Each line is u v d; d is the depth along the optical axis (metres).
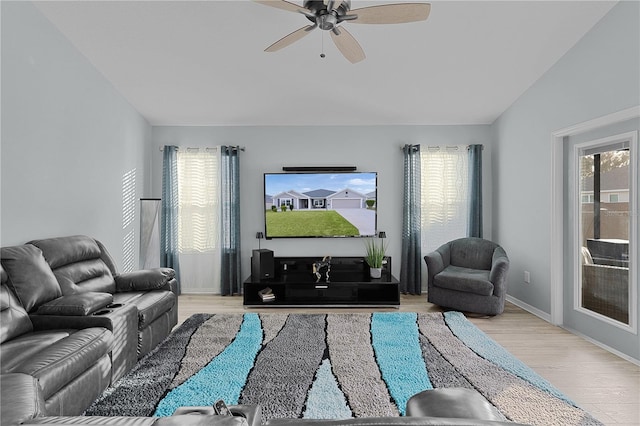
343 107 5.05
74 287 3.08
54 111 3.39
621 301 3.31
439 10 3.25
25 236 3.06
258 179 5.57
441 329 3.84
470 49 3.80
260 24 3.42
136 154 5.06
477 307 4.32
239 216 5.47
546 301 4.25
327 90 4.62
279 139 5.57
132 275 3.75
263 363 2.99
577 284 3.87
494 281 4.26
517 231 4.86
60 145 3.48
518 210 4.83
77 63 3.73
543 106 4.27
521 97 4.73
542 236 4.32
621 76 3.15
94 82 4.04
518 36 3.60
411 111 5.17
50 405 1.95
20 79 2.98
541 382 2.68
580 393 2.56
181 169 5.52
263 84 4.46
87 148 3.91
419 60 3.99
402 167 5.56
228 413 1.04
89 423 0.80
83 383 2.26
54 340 2.39
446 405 1.25
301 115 5.27
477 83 4.45
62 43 3.49
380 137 5.57
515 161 4.89
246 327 3.89
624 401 2.46
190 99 4.79
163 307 3.48
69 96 3.60
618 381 2.74
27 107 3.06
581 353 3.28
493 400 2.43
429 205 5.54
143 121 5.28
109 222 4.36
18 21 2.96
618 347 3.32
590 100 3.51
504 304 4.69
